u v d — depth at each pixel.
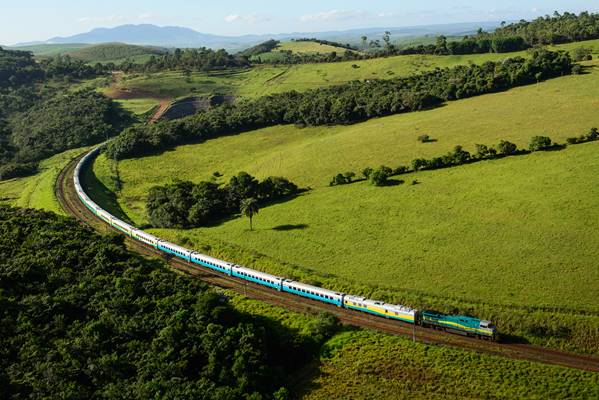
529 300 68.31
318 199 115.75
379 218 100.19
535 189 97.62
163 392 51.44
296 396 57.59
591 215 84.75
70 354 56.09
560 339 62.47
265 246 97.38
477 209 95.38
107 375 54.78
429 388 56.56
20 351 56.12
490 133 132.00
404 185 113.00
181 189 124.44
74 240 85.62
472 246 83.56
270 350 63.22
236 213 120.50
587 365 58.06
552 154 111.44
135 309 66.25
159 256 101.50
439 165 119.00
